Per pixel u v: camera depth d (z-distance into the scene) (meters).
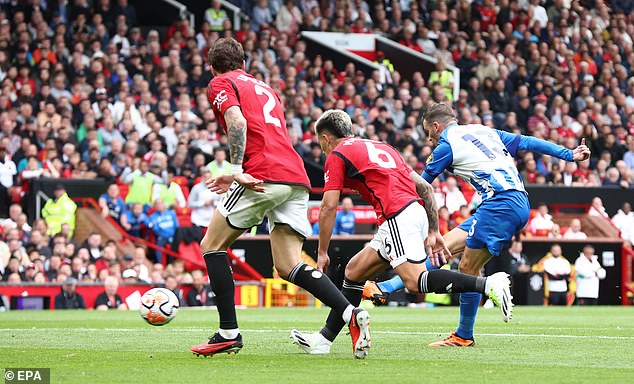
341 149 26.94
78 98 80.56
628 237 81.06
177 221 71.38
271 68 88.12
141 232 72.69
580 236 77.31
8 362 24.78
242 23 95.62
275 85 87.25
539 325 43.38
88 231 71.25
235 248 71.00
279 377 21.33
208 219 71.81
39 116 77.00
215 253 25.98
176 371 22.53
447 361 25.22
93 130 76.81
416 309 63.59
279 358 25.69
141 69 85.06
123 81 82.62
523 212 29.45
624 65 108.50
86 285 64.81
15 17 83.81
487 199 29.45
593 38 107.69
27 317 50.25
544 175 88.19
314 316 52.16
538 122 95.88
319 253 26.89
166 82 83.12
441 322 45.97
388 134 86.00
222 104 25.36
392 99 90.94
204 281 68.19
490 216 29.33
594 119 98.12
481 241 29.48
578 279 74.62
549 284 73.94
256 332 37.41
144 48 86.69
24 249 66.44
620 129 96.25
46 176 72.31
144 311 28.31
